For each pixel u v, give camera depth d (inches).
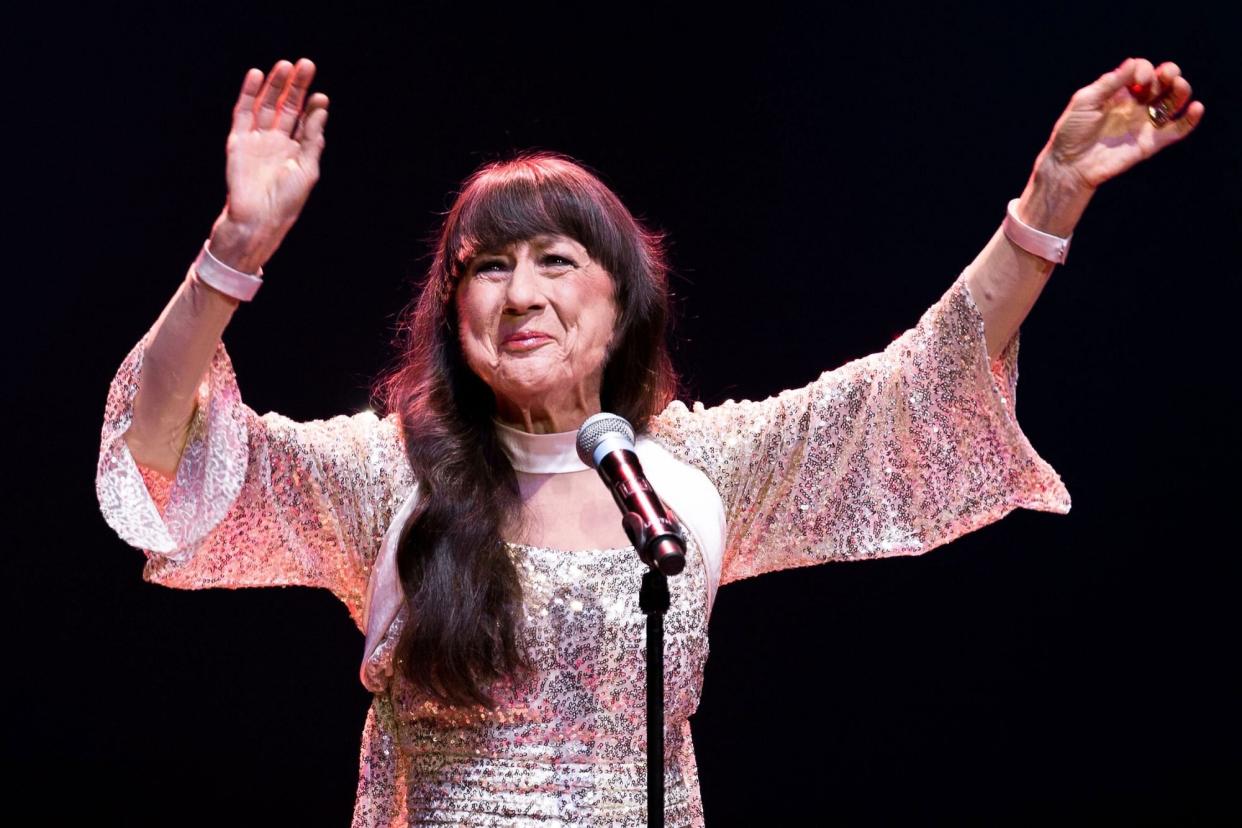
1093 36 597.6
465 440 308.7
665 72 612.7
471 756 294.5
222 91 592.1
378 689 304.8
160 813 602.5
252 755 609.3
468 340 307.0
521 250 307.0
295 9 594.6
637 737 297.7
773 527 323.3
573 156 608.4
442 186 602.5
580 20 609.6
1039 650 625.0
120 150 588.4
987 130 605.6
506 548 299.1
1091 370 617.9
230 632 612.4
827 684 631.2
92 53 584.4
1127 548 621.3
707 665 631.8
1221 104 598.5
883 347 608.4
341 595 315.9
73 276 589.9
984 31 603.8
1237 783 611.8
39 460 595.5
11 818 593.0
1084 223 615.8
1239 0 590.6
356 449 309.9
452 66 604.7
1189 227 609.6
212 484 280.5
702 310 611.8
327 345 598.5
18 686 597.0
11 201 585.3
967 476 312.0
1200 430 615.5
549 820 289.7
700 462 318.0
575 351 306.7
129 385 274.7
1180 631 618.2
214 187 593.6
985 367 304.3
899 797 625.0
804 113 612.7
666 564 247.4
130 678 604.1
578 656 294.5
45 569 598.5
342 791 610.9
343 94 599.2
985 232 605.3
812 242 612.7
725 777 626.5
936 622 629.9
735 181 613.3
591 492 308.7
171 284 593.6
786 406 322.3
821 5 610.9
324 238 599.2
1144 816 616.4
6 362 590.6
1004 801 622.5
